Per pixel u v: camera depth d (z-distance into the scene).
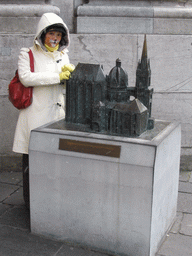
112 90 2.74
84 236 2.76
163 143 2.55
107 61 4.12
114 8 4.03
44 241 2.87
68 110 2.92
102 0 4.09
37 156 2.74
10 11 3.96
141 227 2.54
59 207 2.78
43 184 2.78
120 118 2.61
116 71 2.71
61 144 2.64
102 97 2.74
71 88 2.84
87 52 4.09
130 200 2.52
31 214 2.91
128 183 2.49
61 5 4.16
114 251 2.68
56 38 3.05
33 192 2.84
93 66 2.77
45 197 2.81
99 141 2.53
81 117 2.88
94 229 2.70
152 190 2.43
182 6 4.18
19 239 2.89
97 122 2.67
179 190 3.88
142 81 2.73
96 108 2.65
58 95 3.21
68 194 2.71
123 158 2.47
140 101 2.76
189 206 3.52
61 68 3.07
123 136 2.60
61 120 3.02
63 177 2.70
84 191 2.65
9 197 3.68
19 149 3.16
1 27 4.00
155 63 4.14
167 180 2.79
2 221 3.18
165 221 2.90
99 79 2.71
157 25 4.09
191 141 4.39
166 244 2.87
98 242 2.72
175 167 3.01
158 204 2.62
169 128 2.85
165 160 2.65
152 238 2.58
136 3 4.12
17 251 2.73
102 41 4.05
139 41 4.06
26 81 2.94
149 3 4.13
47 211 2.84
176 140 2.94
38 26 2.99
